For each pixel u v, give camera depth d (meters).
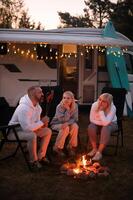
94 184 5.42
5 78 12.44
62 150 6.91
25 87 12.51
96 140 6.77
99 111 6.66
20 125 6.00
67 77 12.80
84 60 12.89
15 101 12.47
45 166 6.23
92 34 12.66
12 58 12.41
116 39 12.38
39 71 12.55
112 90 7.95
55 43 11.37
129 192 5.16
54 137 7.49
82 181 5.53
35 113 6.08
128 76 12.98
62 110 6.84
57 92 8.17
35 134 6.00
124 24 26.77
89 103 12.99
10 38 11.20
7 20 26.50
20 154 6.96
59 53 12.63
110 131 6.64
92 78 12.98
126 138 8.66
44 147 6.25
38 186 5.35
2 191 5.15
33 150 6.00
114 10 32.53
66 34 12.28
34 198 4.90
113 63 12.70
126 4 28.88
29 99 6.02
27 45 12.40
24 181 5.54
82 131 9.40
